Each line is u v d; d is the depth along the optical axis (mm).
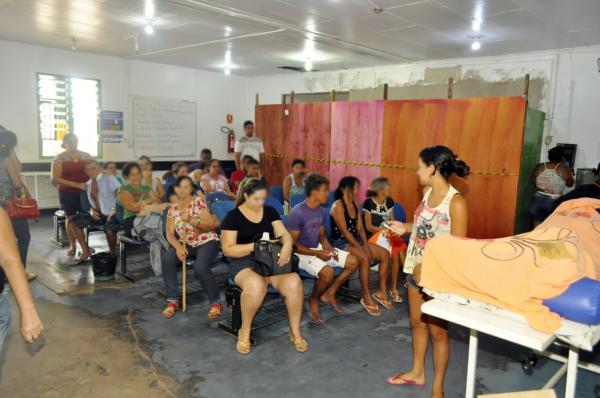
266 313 3773
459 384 2779
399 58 7578
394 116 5891
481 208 5293
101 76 8281
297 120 7125
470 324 1797
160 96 9172
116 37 6652
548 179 5348
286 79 9984
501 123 5062
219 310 3693
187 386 2674
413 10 4797
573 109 6438
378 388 2705
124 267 4621
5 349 3045
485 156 5199
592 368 2711
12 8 5176
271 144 7621
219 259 3891
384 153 6059
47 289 4238
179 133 9578
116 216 4844
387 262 4027
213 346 3189
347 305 4059
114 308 3824
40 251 5551
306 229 3721
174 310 3752
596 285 1635
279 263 3145
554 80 6543
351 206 4133
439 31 5656
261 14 5160
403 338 3398
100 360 2951
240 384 2709
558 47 6340
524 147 5121
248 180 3305
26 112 7488
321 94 9602
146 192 4871
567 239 1880
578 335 1628
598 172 3408
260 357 3049
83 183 5379
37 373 2770
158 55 8117
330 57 7684
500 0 4328
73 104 8039
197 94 9797
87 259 5152
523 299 1741
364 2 4559
